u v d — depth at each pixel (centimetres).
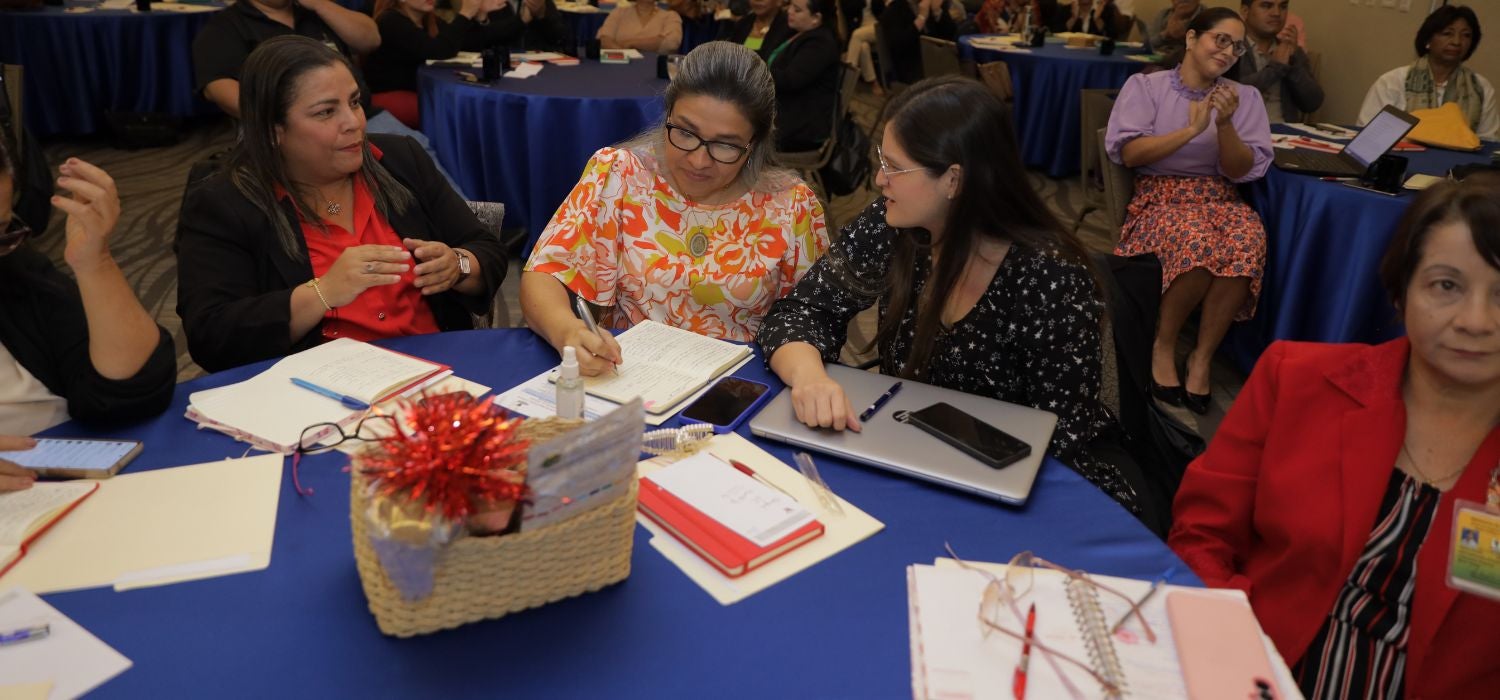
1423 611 111
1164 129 335
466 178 412
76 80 533
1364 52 558
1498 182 105
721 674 91
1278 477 123
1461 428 114
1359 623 117
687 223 187
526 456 93
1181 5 583
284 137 175
